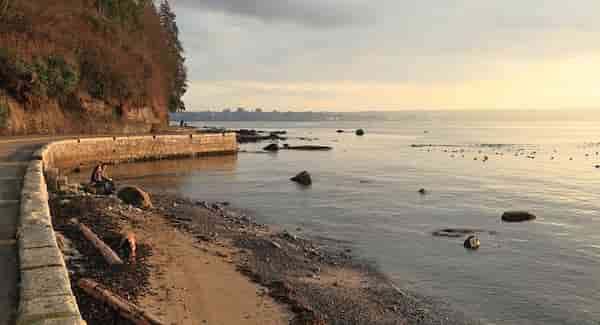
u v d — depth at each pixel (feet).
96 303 26.05
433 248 57.00
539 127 568.00
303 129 505.66
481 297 41.68
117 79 176.14
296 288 39.63
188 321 29.60
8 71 120.37
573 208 83.76
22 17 135.85
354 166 152.15
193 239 49.67
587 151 217.56
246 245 51.42
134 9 246.88
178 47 321.32
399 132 435.12
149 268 36.45
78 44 163.22
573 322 37.06
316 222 70.33
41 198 34.14
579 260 52.90
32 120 127.95
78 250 35.09
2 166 55.21
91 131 156.66
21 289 17.72
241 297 35.17
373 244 58.39
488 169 145.38
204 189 101.24
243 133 325.21
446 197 94.17
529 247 57.98
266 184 110.11
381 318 35.65
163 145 161.89
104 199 56.29
